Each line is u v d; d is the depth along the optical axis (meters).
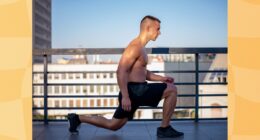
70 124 3.97
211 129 4.28
